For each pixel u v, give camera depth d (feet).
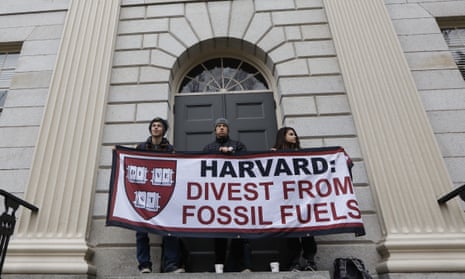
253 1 16.74
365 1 15.90
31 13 16.79
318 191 10.74
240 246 10.55
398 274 10.31
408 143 12.57
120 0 16.84
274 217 10.42
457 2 16.10
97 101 13.87
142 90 14.55
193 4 16.70
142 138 13.51
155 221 10.31
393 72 14.05
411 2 16.29
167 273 9.29
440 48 14.98
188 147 14.61
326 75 14.76
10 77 16.17
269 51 15.46
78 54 14.82
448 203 11.53
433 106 13.74
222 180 10.94
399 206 11.57
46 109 13.48
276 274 9.21
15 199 10.12
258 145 14.60
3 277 10.44
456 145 12.97
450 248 10.61
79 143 12.90
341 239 11.59
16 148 13.60
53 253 10.86
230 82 16.31
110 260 11.41
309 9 16.51
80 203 11.85
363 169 12.71
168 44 15.65
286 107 14.08
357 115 13.43
